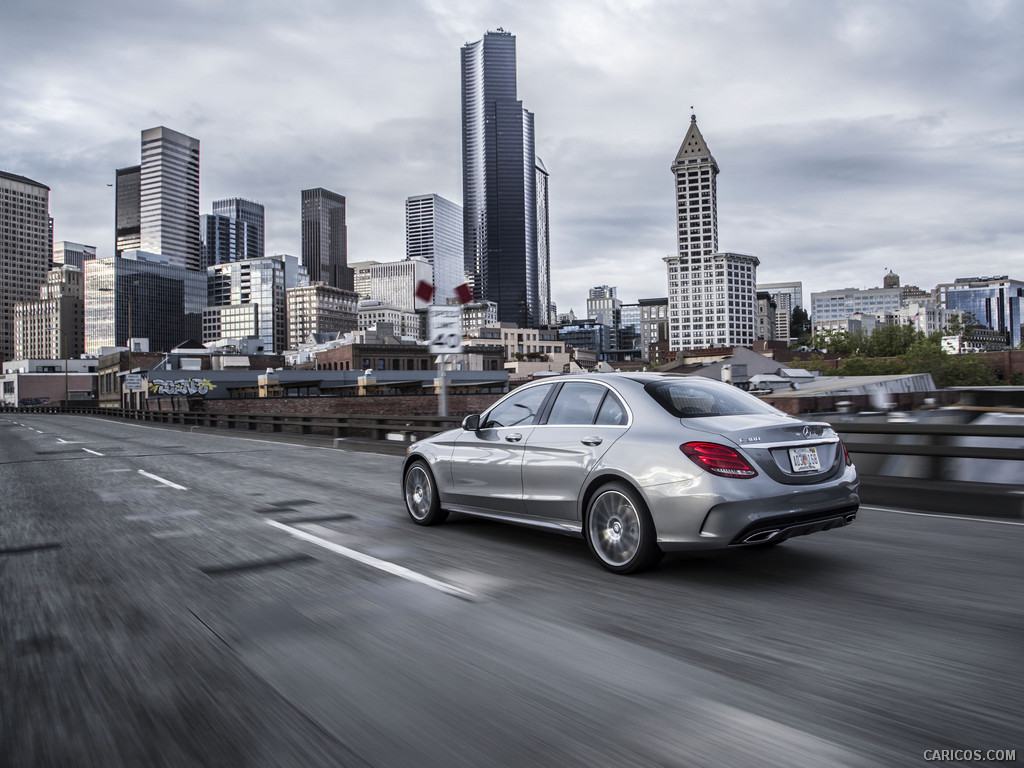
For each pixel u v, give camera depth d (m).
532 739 2.50
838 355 117.88
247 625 3.83
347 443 17.23
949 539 5.77
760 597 4.20
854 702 2.74
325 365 91.94
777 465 4.36
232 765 2.37
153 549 5.82
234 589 4.55
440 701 2.83
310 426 19.83
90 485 10.22
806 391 26.84
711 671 3.08
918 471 7.63
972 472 7.25
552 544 5.82
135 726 2.66
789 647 3.36
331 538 6.14
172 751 2.47
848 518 4.71
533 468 5.38
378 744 2.49
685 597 4.22
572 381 5.49
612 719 2.64
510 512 5.68
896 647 3.33
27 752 2.48
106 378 87.88
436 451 6.44
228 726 2.65
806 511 4.38
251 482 10.33
